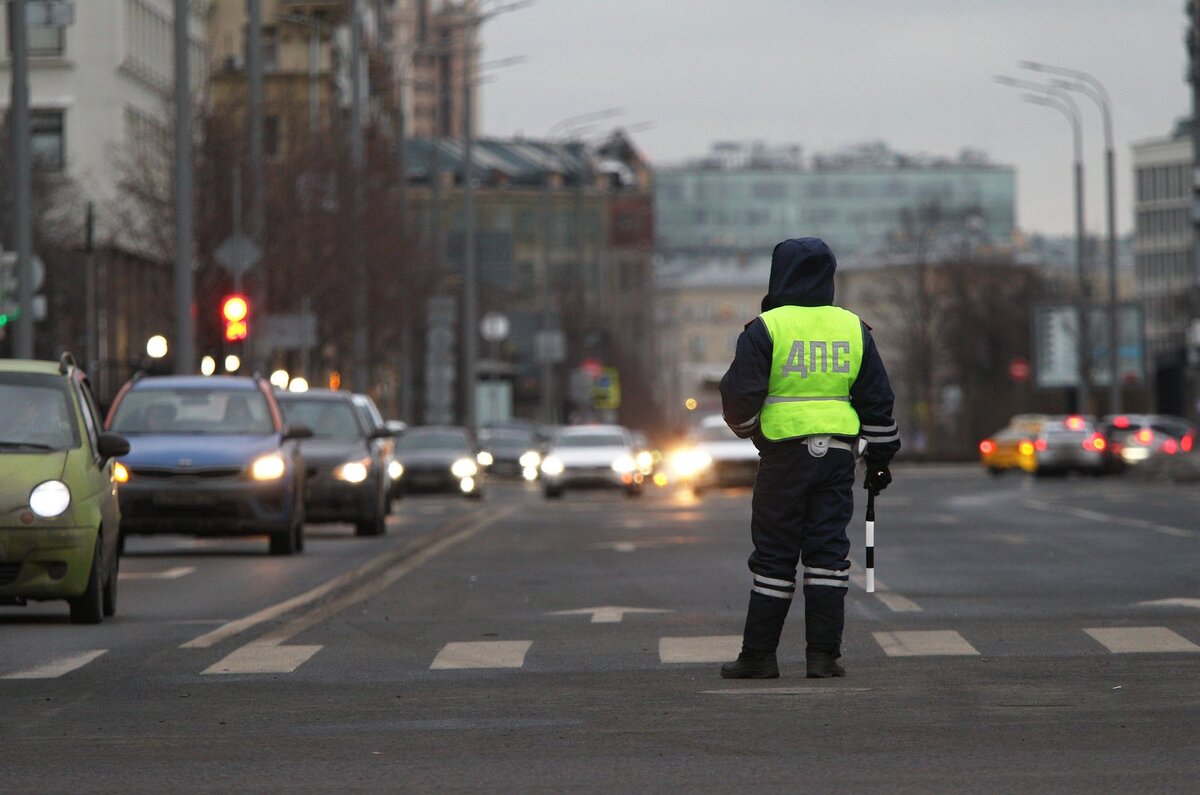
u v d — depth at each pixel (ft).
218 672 117.80
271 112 534.78
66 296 568.82
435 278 654.12
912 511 352.49
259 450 235.20
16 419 156.25
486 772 80.89
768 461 107.76
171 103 503.20
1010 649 123.85
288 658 124.47
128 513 231.30
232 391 244.42
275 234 492.95
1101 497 422.82
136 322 595.47
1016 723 91.15
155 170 506.89
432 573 205.57
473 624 148.15
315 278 512.22
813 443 107.14
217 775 81.30
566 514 360.48
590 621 149.59
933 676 109.09
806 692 102.68
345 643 134.31
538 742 88.33
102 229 618.44
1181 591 173.47
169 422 239.91
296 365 557.33
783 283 108.58
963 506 375.25
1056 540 256.73
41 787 78.95
